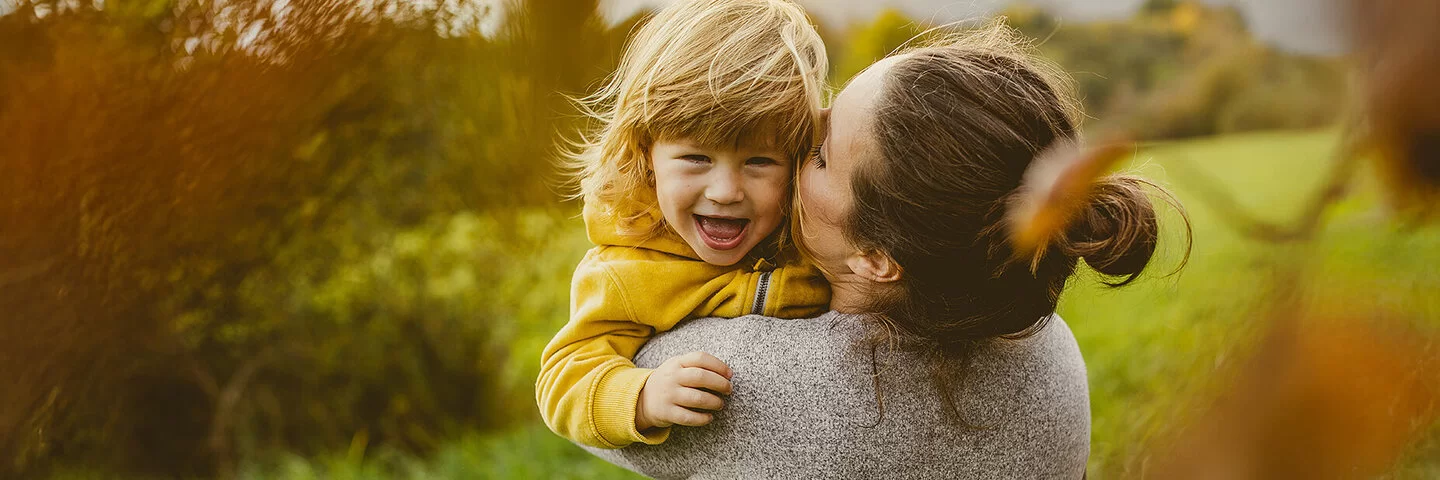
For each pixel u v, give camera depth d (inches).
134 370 125.9
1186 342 131.5
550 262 179.8
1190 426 16.4
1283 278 16.2
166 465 146.5
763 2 48.6
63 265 76.0
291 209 130.6
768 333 46.4
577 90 136.1
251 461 154.7
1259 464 15.4
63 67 69.9
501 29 135.7
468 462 159.6
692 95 45.0
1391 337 15.5
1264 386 15.9
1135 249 40.2
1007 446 46.3
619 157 50.7
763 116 44.7
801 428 44.4
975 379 45.7
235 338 145.5
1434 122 11.2
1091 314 178.2
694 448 47.4
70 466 124.0
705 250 48.2
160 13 73.2
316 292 156.2
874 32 164.6
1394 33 11.2
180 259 93.9
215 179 80.2
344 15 87.0
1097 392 138.6
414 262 166.2
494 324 179.2
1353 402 15.2
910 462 44.4
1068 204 34.4
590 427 47.2
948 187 40.5
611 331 50.5
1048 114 41.7
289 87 80.7
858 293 47.1
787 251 50.4
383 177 144.1
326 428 165.6
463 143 145.3
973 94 41.2
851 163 43.4
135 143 73.5
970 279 42.3
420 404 172.9
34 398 83.8
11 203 71.1
